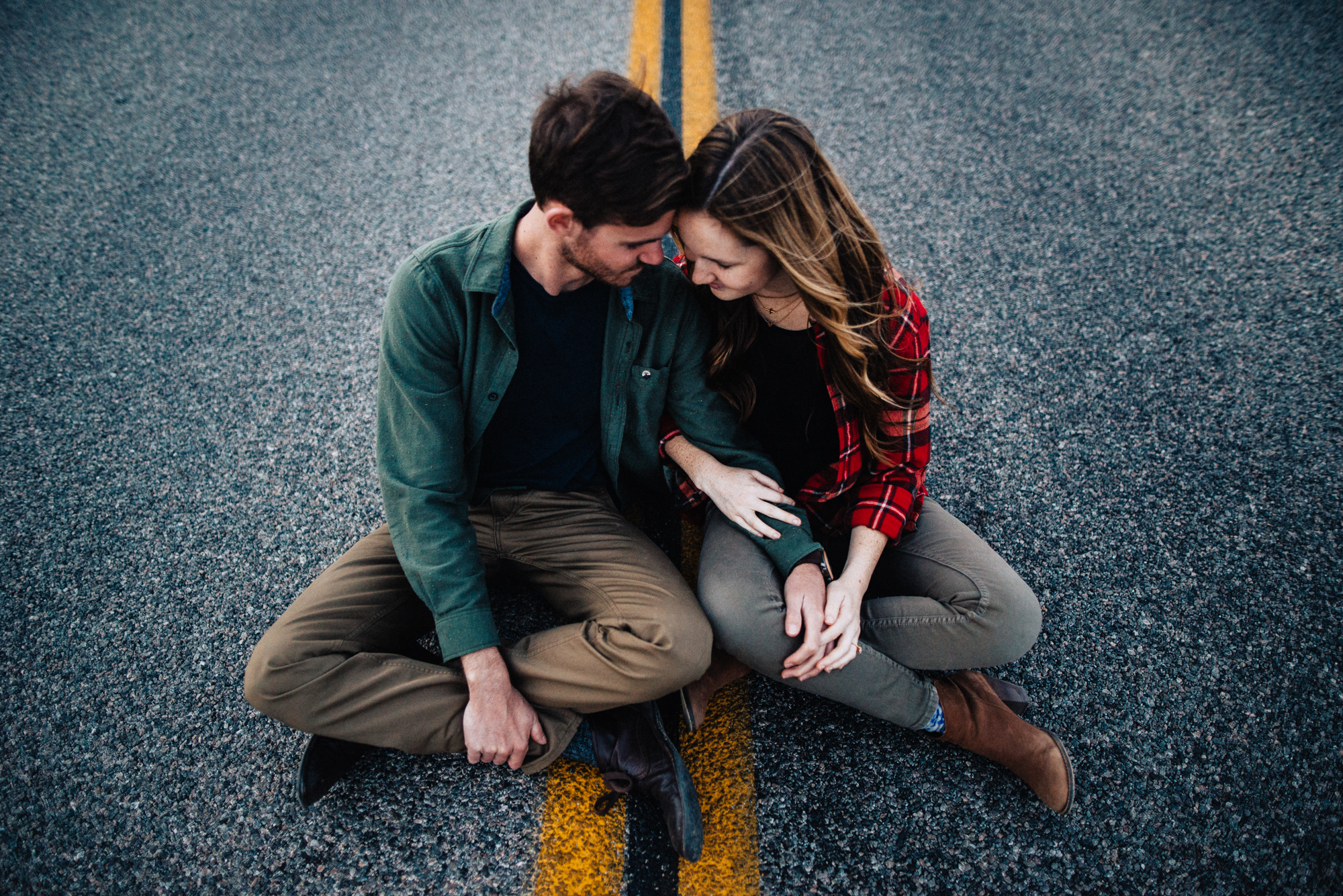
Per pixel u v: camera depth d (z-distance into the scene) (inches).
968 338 91.7
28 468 81.7
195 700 65.1
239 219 108.7
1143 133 116.3
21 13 146.1
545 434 61.6
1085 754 61.0
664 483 70.3
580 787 59.7
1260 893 53.7
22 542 75.8
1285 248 98.2
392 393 54.8
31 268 102.0
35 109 125.3
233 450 83.3
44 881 55.2
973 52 134.6
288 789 59.9
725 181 45.2
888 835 56.8
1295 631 67.0
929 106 123.4
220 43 140.3
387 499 55.9
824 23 143.6
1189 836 56.4
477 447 59.0
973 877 54.7
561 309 55.4
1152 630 67.7
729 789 59.5
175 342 93.8
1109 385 86.2
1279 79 122.0
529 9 148.9
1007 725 56.9
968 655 58.3
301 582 72.6
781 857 55.7
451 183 112.7
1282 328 89.9
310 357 92.0
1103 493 77.2
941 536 60.9
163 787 60.1
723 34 140.9
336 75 132.8
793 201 45.7
